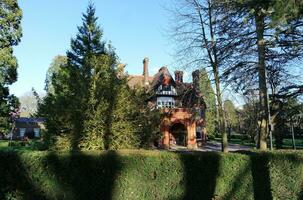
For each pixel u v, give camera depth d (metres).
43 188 9.08
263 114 19.75
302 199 11.45
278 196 11.26
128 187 9.71
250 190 10.91
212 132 57.41
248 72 19.34
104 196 9.49
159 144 41.94
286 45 17.88
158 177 9.99
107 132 15.91
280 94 19.95
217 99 22.47
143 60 51.28
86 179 9.38
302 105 21.05
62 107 16.17
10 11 34.59
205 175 10.44
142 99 17.88
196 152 10.79
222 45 19.97
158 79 46.69
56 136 16.27
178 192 10.10
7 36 34.16
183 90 27.27
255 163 11.05
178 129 45.47
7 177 8.86
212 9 20.69
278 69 19.19
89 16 29.94
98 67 17.36
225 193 10.65
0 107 34.84
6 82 34.22
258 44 18.55
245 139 60.53
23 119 65.25
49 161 9.16
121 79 17.75
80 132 15.84
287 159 11.43
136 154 9.88
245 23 17.67
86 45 29.27
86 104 15.93
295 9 12.23
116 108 16.25
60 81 18.33
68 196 9.23
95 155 9.52
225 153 10.94
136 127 16.95
